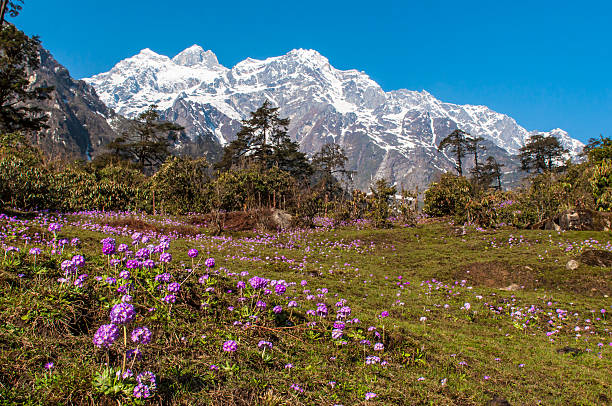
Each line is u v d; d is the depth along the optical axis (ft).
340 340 21.77
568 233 78.23
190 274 25.72
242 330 20.16
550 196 99.09
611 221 79.00
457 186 124.06
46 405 11.38
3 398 11.18
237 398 14.11
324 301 34.73
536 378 23.40
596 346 31.27
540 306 42.55
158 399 12.91
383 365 20.65
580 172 121.60
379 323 30.50
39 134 143.33
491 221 97.81
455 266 62.13
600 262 52.54
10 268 19.07
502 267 57.93
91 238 46.26
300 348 20.47
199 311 21.13
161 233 69.67
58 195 74.23
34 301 16.06
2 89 130.21
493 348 29.32
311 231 97.66
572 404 19.92
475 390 19.93
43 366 13.05
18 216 57.88
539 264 56.75
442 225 102.58
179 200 102.83
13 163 65.87
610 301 43.47
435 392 18.54
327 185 207.62
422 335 30.04
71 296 17.39
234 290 25.88
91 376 12.69
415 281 56.49
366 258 73.77
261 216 97.35
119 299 18.58
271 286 35.35
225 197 108.68
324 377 17.58
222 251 61.46
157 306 19.47
